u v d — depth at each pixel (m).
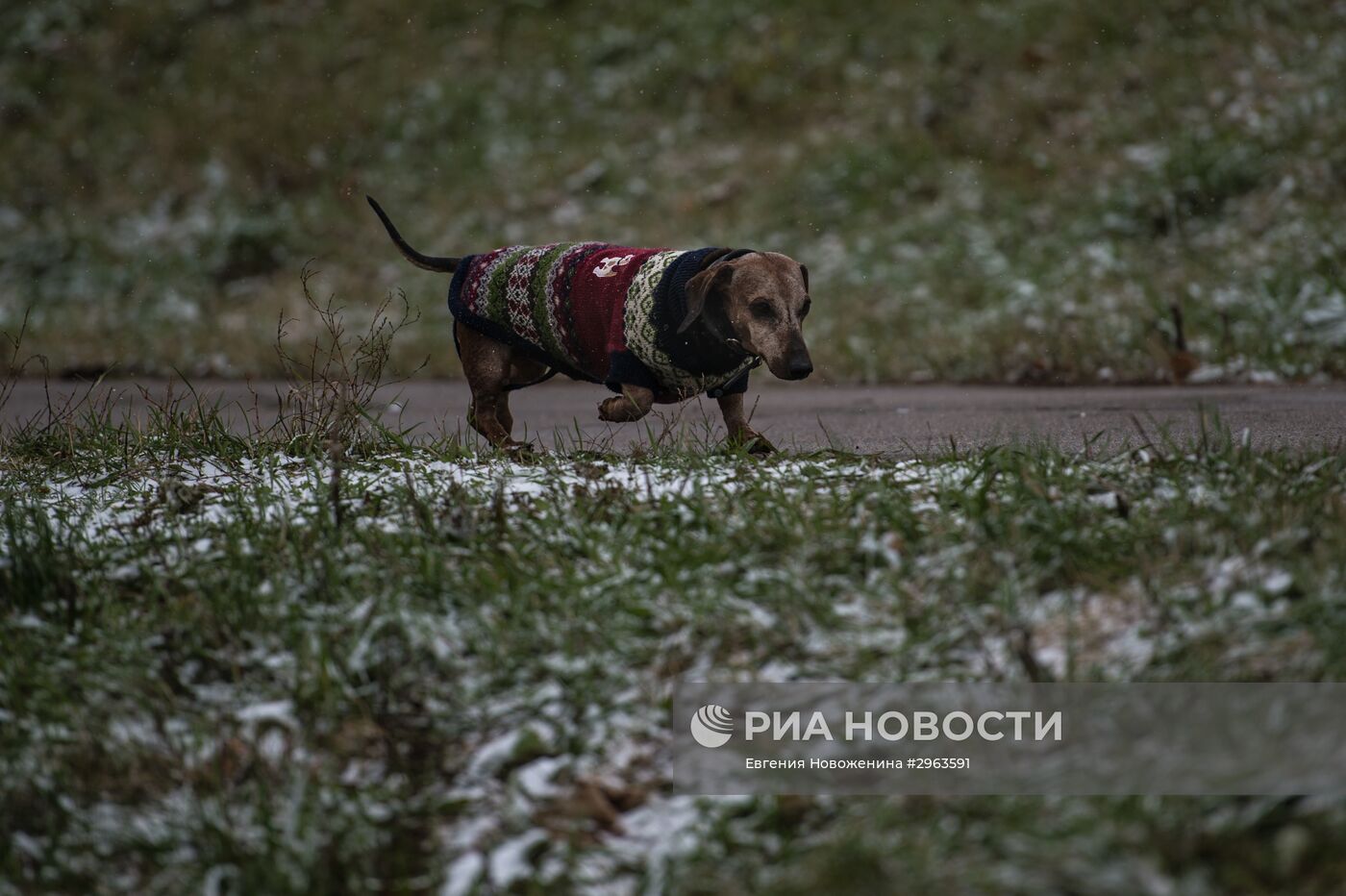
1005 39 25.62
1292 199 19.45
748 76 27.09
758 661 5.16
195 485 7.43
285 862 4.49
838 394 15.32
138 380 19.14
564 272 8.84
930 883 3.93
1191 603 4.99
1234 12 24.45
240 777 4.93
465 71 29.89
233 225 26.80
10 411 14.78
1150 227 20.25
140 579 6.19
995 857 4.02
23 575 6.13
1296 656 4.53
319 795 4.76
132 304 25.19
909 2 27.53
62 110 31.81
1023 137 23.45
